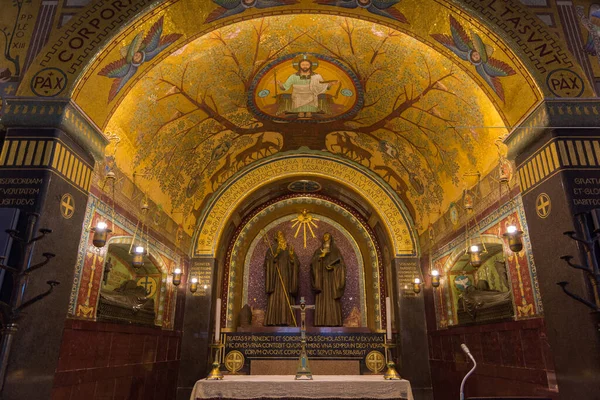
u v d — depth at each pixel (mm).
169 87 7578
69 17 5961
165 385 9156
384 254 12094
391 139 10258
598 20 6117
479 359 7770
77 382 5793
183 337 10258
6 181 4980
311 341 10781
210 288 10711
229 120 9617
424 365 10328
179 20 6230
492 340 7277
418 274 11062
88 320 6152
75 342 5793
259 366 10508
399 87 8289
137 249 6844
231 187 11648
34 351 4707
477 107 7195
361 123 10008
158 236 9062
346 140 11039
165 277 9375
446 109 8023
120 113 7016
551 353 5355
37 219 4836
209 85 8156
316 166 11906
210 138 9945
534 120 5703
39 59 5520
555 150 5336
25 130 5230
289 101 9141
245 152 11266
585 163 5238
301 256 12539
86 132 5785
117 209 7273
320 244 12672
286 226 12828
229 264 11945
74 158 5590
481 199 7840
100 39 5621
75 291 5855
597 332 4543
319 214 12883
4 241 4707
